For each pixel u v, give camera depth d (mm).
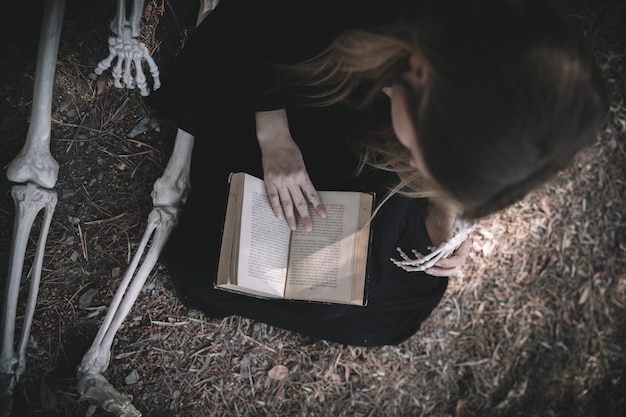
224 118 1597
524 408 2131
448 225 1485
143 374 1763
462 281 2076
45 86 1515
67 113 1714
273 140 1436
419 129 815
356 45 964
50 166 1548
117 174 1768
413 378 2012
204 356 1829
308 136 1496
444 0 825
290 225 1447
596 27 2229
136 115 1786
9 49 1652
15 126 1661
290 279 1452
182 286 1716
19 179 1523
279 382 1892
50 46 1499
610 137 2244
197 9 1821
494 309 2113
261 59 1267
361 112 1354
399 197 1471
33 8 1673
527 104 733
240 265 1367
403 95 875
